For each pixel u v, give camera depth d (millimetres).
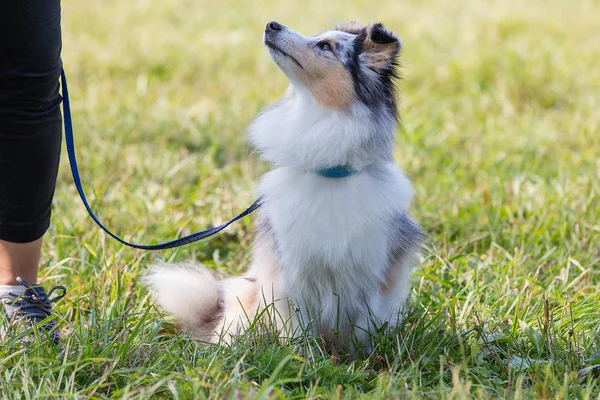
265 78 10633
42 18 3512
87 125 8156
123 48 11977
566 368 3684
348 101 4102
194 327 4520
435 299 4754
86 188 6539
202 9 15578
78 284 4703
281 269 4145
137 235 5586
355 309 4281
